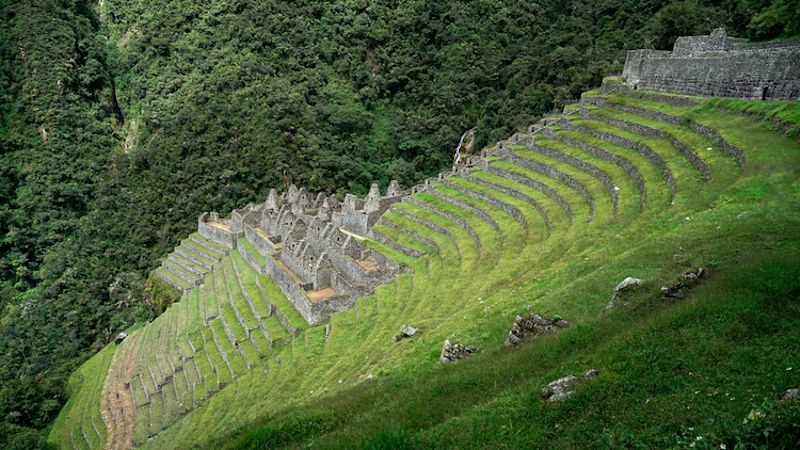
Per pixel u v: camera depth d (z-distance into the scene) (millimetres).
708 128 30578
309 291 39250
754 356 10961
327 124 85438
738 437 8109
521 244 31125
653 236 21172
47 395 46812
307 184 74812
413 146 88062
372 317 31703
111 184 76812
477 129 82875
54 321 60594
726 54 36812
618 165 34469
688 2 66875
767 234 17047
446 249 36125
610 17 87500
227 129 77500
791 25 39781
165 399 39219
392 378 18641
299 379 28609
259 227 59062
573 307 17938
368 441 12016
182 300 52969
